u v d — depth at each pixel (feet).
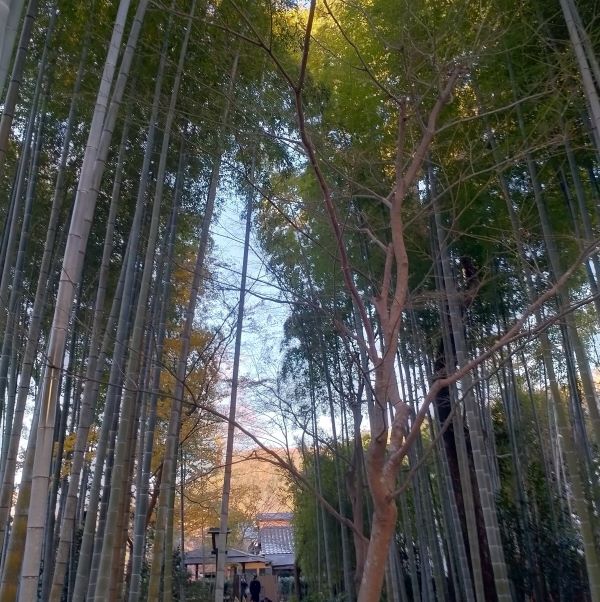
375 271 20.70
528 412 32.35
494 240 16.31
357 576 11.32
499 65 17.66
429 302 18.52
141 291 16.96
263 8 17.39
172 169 21.27
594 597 15.89
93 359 16.21
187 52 18.17
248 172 17.19
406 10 15.62
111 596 17.60
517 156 14.57
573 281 21.13
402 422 10.23
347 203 16.35
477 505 26.27
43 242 21.54
